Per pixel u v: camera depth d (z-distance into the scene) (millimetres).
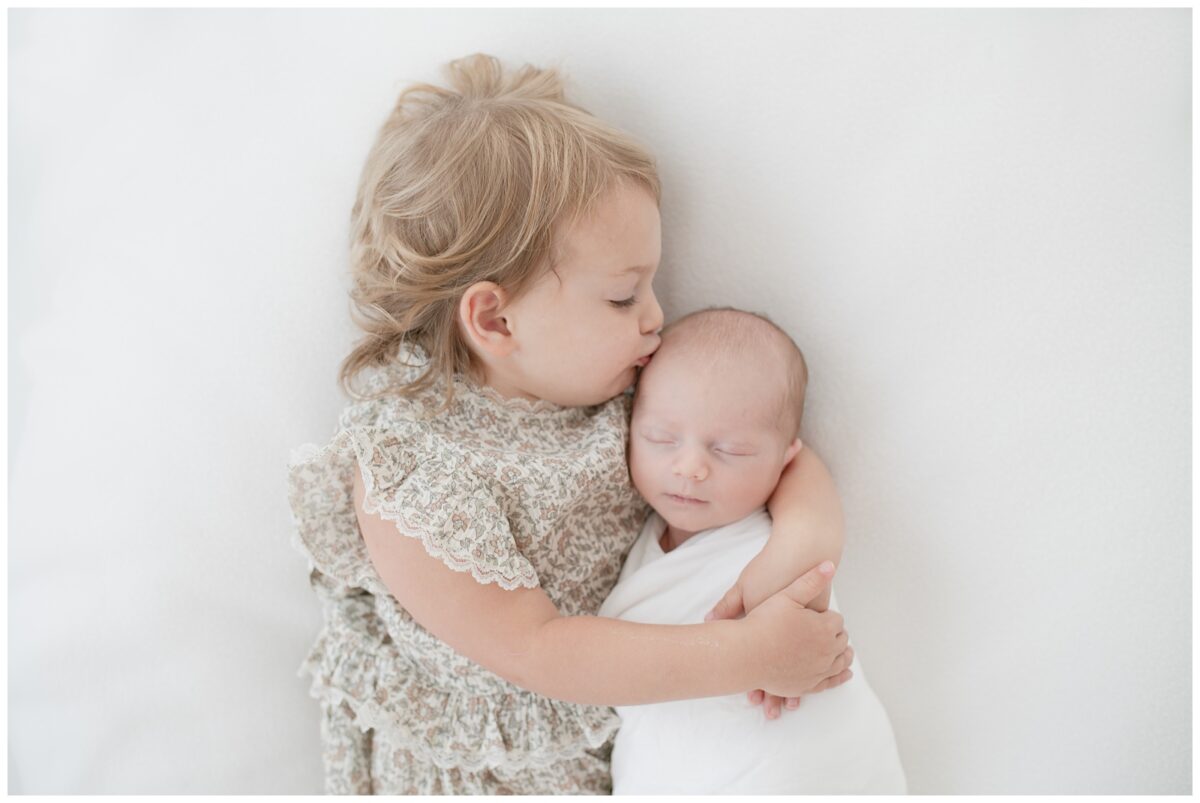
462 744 1013
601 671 888
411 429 938
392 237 938
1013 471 992
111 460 1064
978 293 963
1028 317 958
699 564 978
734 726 937
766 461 951
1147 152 911
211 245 1045
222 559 1084
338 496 981
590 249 902
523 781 1050
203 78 1035
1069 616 1015
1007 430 984
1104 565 991
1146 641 1000
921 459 1012
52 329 1073
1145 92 903
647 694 886
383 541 919
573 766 1048
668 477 957
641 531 1081
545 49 1015
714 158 1003
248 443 1065
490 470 939
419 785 1052
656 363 971
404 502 901
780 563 928
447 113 940
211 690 1097
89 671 1084
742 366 936
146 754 1095
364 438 903
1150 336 937
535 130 908
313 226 1040
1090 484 978
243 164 1039
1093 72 909
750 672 875
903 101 950
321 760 1132
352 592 1075
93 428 1065
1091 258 935
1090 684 1027
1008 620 1030
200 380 1056
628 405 1044
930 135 949
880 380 1005
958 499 1012
